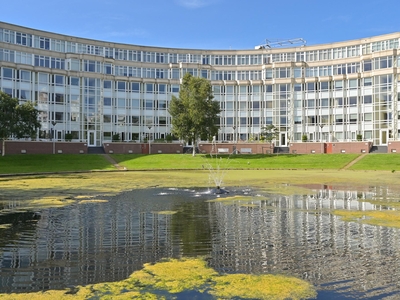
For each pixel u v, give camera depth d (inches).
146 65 2960.1
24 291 303.6
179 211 654.5
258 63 3068.4
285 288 305.9
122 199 802.2
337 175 1524.4
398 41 2650.1
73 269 355.9
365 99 2723.9
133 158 2311.8
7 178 1366.9
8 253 407.2
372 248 421.4
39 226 536.1
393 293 297.7
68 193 908.6
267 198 819.4
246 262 373.4
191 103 2351.1
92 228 522.6
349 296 291.3
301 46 2974.9
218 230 509.0
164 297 288.4
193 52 3056.1
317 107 2876.5
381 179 1328.7
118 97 2871.6
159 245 436.8
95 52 2842.0
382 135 2635.3
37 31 2600.9
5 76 2404.0
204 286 310.5
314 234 486.0
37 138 2519.7
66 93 2672.2
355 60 2783.0
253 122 3011.8
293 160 2208.4
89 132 2753.4
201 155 2463.1
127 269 354.3
